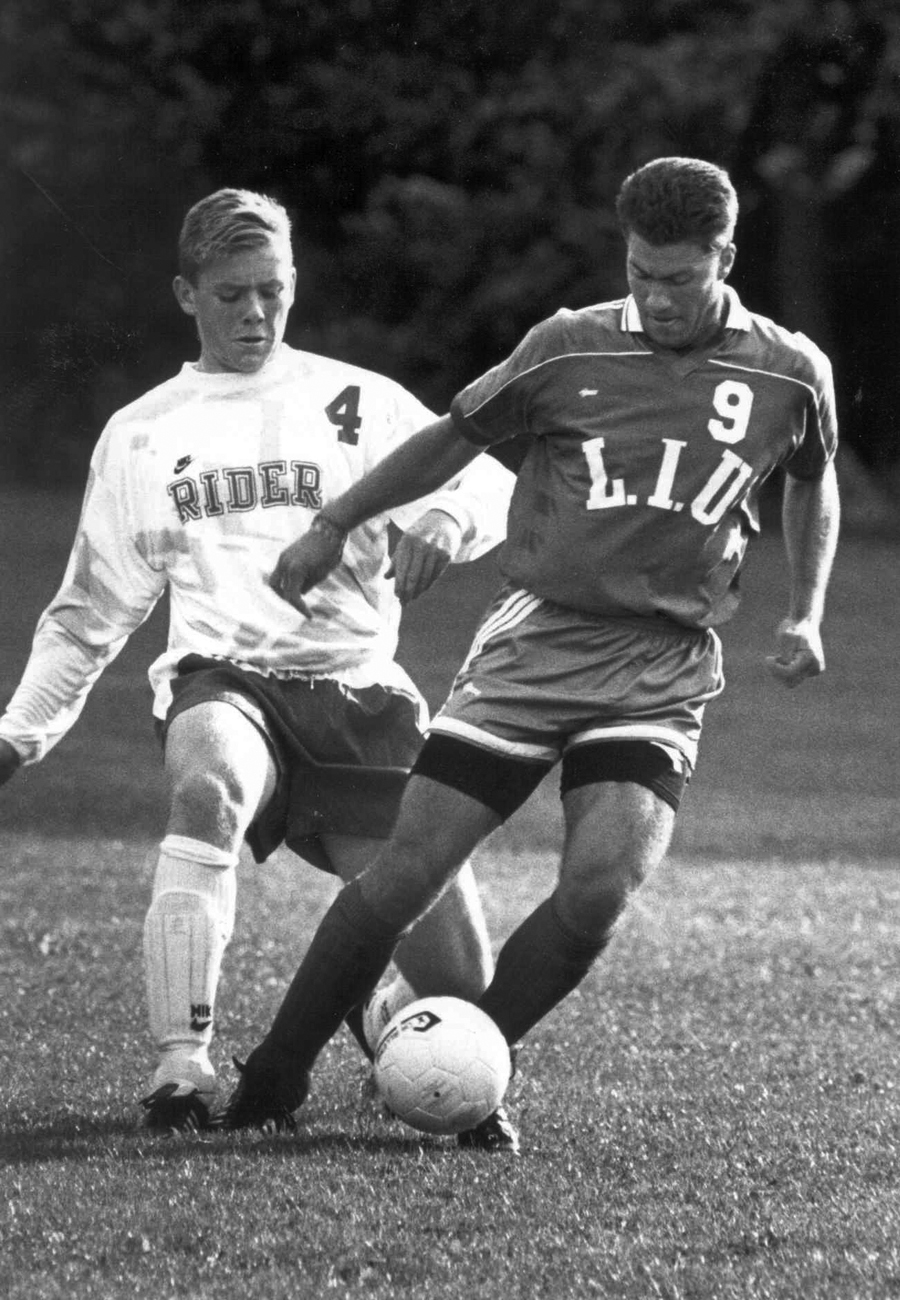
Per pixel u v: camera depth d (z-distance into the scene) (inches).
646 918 1363.2
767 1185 612.4
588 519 636.7
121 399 3046.3
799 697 2819.9
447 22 4170.8
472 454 665.0
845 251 4207.7
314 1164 623.5
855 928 1328.7
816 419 652.1
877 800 2098.9
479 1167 627.2
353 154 4212.6
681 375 631.8
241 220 743.7
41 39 3878.0
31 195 3565.5
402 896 651.5
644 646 644.7
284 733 732.0
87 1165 616.7
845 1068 856.9
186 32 3951.8
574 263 4200.3
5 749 752.3
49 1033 912.3
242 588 739.4
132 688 2650.1
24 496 4023.1
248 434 747.4
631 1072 844.6
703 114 4050.2
